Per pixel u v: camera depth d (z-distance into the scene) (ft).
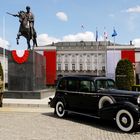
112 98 34.06
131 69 122.42
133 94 32.58
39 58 76.54
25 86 69.82
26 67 69.92
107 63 191.31
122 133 31.30
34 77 70.03
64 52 362.53
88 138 28.55
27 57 69.87
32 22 75.56
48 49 343.87
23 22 74.13
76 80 40.19
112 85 38.81
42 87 81.10
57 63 363.15
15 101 61.31
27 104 55.88
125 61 122.52
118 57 192.95
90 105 37.19
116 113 32.68
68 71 362.12
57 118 41.65
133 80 123.13
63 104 41.78
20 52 70.23
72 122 38.29
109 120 34.99
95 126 35.45
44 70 84.79
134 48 319.47
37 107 55.11
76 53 361.30
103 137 29.09
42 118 41.50
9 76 70.54
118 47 332.39
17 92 68.08
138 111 30.91
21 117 42.27
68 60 362.33
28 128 33.50
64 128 33.83
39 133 30.71
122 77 121.70
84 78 38.83
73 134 30.40
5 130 32.19
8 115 44.29
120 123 32.32
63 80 42.75
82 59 360.48
